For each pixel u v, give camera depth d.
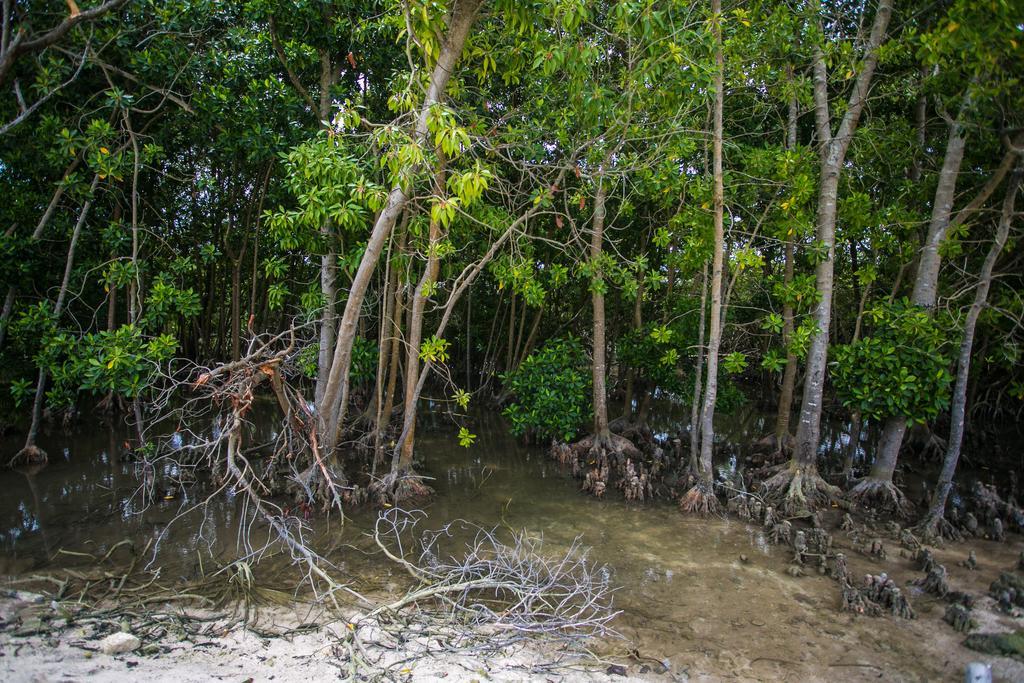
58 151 9.55
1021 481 10.91
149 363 9.08
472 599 5.97
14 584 5.83
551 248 14.67
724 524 8.52
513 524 8.23
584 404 12.16
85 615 5.19
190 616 5.29
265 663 4.60
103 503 8.35
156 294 9.88
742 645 5.29
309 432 8.30
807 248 9.59
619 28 7.75
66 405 12.29
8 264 9.50
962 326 8.74
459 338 19.25
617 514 8.78
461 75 9.84
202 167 14.81
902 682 4.79
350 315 7.98
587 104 8.16
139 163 10.68
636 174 10.98
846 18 10.86
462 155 8.37
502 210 10.41
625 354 12.66
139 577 6.12
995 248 7.96
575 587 6.23
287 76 11.23
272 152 10.16
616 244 14.08
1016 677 4.88
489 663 4.77
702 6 8.98
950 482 8.21
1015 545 7.95
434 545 7.38
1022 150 7.79
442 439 13.19
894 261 11.71
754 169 10.11
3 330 10.55
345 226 8.30
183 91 10.96
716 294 9.22
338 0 9.80
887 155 10.81
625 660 4.97
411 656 4.79
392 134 6.46
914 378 8.45
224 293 18.03
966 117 8.62
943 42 7.60
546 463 11.58
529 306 18.08
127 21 10.46
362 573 6.50
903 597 5.98
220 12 10.28
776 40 9.45
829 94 12.21
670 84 8.57
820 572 6.92
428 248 9.09
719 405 12.12
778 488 9.50
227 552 6.85
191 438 11.74
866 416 9.48
